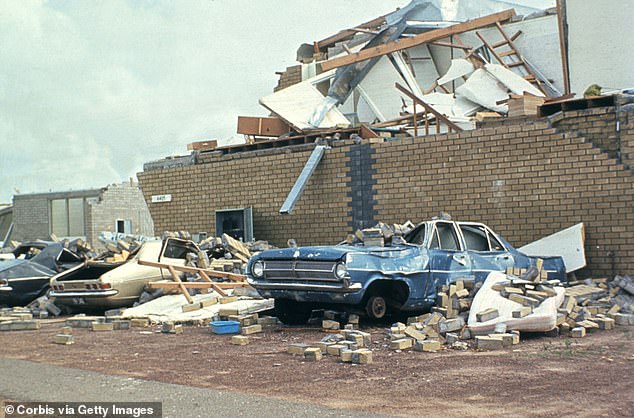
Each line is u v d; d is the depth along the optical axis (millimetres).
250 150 22156
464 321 10445
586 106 15922
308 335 11039
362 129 19922
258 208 21094
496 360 8539
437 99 24312
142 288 14984
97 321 12719
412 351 9344
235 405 6512
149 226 40656
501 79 23906
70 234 40156
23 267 16484
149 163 23953
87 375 8070
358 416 6039
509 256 12883
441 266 11820
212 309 13492
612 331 10844
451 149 17297
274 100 24094
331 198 19422
